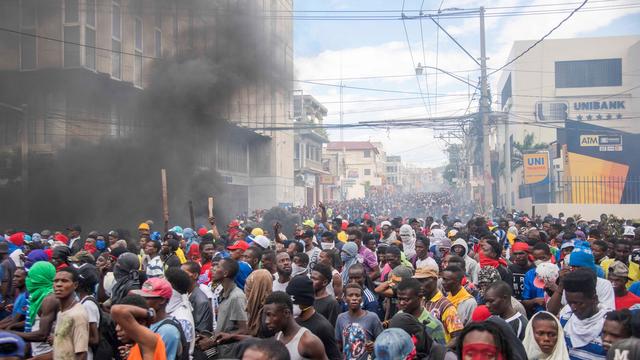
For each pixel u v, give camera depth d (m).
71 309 4.86
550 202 34.22
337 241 11.91
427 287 5.11
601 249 8.35
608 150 35.00
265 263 7.46
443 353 3.94
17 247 10.91
